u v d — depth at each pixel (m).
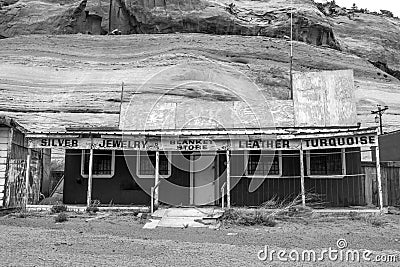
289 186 17.77
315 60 60.69
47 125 34.62
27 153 18.31
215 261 7.79
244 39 64.25
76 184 18.33
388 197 19.42
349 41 83.88
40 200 20.11
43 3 78.56
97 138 16.42
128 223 13.45
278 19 71.88
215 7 71.81
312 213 15.20
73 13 73.94
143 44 61.66
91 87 45.34
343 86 24.28
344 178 17.53
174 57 54.53
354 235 11.26
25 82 46.81
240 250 8.98
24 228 11.94
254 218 13.56
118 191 18.12
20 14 75.94
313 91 24.39
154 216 14.65
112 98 40.97
